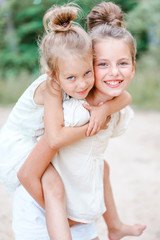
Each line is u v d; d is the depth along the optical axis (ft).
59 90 5.93
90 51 5.69
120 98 6.48
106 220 7.89
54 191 6.07
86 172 6.40
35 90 6.38
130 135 21.27
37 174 6.10
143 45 38.52
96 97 6.41
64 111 5.96
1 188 13.66
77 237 6.76
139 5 36.01
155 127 22.72
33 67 41.42
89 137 6.38
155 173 15.11
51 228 5.85
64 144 5.80
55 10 5.77
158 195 12.91
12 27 43.57
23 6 43.34
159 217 11.32
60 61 5.60
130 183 14.12
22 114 6.66
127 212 11.71
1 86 33.40
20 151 6.65
